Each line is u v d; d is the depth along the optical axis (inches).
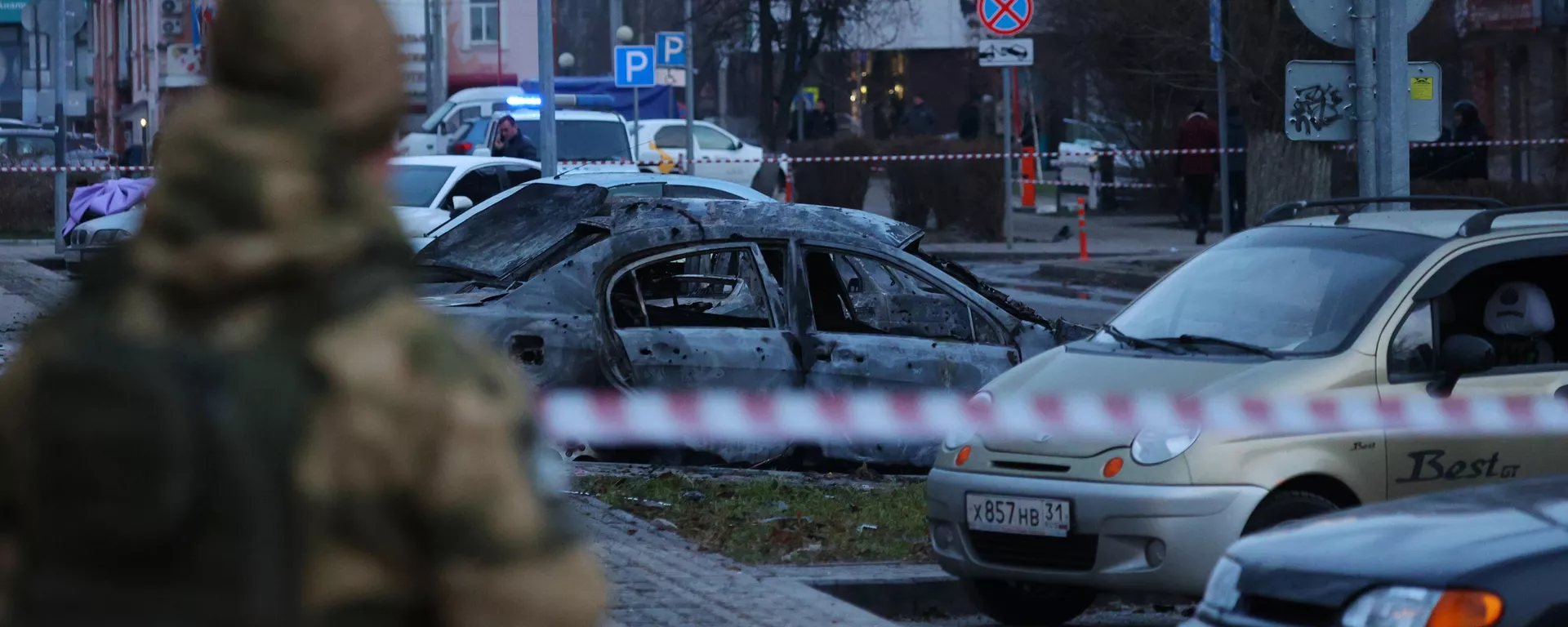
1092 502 483.8
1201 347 536.1
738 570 545.6
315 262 136.9
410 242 145.9
